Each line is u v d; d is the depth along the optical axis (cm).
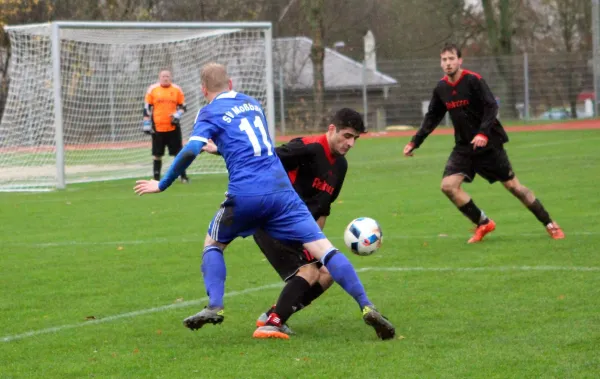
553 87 7888
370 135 7219
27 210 2967
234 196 1198
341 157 1301
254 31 4678
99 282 1692
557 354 1087
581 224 2198
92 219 2684
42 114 4169
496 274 1631
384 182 3544
